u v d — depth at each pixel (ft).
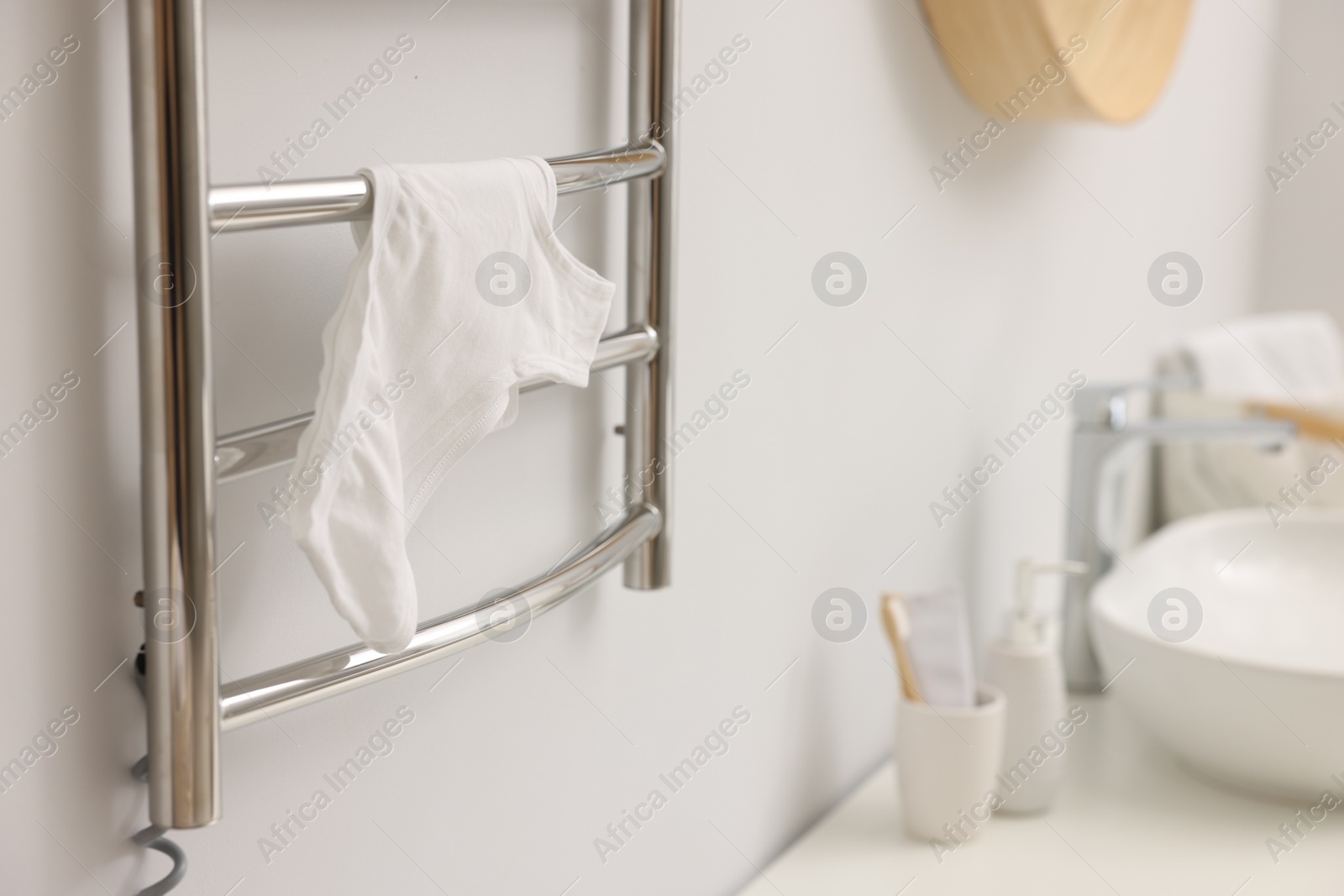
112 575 1.46
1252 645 3.81
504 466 2.05
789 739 3.00
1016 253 3.90
